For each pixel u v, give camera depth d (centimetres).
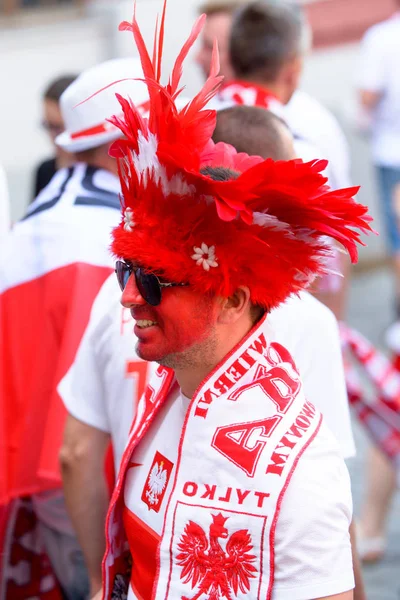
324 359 315
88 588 425
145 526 261
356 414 571
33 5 1238
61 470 354
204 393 246
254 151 320
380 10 1237
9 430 411
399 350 585
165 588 244
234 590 235
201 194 238
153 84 242
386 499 602
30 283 412
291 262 244
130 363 334
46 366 409
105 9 1211
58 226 412
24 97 1234
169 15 1088
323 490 232
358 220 239
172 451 260
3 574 421
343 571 231
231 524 235
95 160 426
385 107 1024
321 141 602
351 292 1223
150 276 241
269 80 485
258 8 485
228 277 238
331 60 1255
